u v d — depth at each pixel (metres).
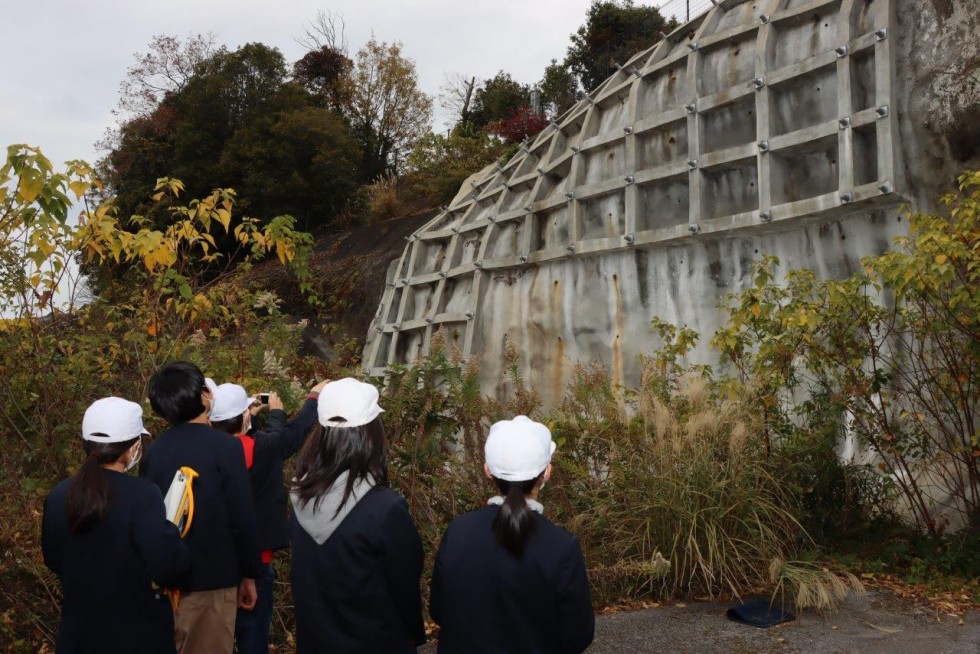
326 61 42.31
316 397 4.43
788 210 8.57
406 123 41.50
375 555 2.68
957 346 6.14
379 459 2.78
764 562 5.77
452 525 2.66
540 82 32.44
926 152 7.67
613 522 6.07
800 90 8.88
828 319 6.34
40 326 5.79
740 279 9.35
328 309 21.14
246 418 4.20
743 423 6.11
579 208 11.23
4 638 4.74
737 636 4.98
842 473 6.92
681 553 5.87
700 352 9.59
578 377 7.31
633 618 5.37
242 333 7.33
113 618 2.99
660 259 10.18
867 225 8.12
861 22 8.30
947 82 7.48
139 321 6.22
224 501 3.57
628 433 6.41
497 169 15.92
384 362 14.24
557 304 11.39
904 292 6.11
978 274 5.64
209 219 6.77
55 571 3.14
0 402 5.64
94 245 6.07
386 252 21.41
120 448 3.13
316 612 2.69
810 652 4.69
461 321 12.62
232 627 3.59
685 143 10.08
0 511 4.75
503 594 2.48
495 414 6.57
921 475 6.99
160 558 2.96
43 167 5.30
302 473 2.75
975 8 7.47
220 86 29.69
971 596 5.55
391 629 2.71
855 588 5.40
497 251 12.52
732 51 9.78
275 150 28.81
